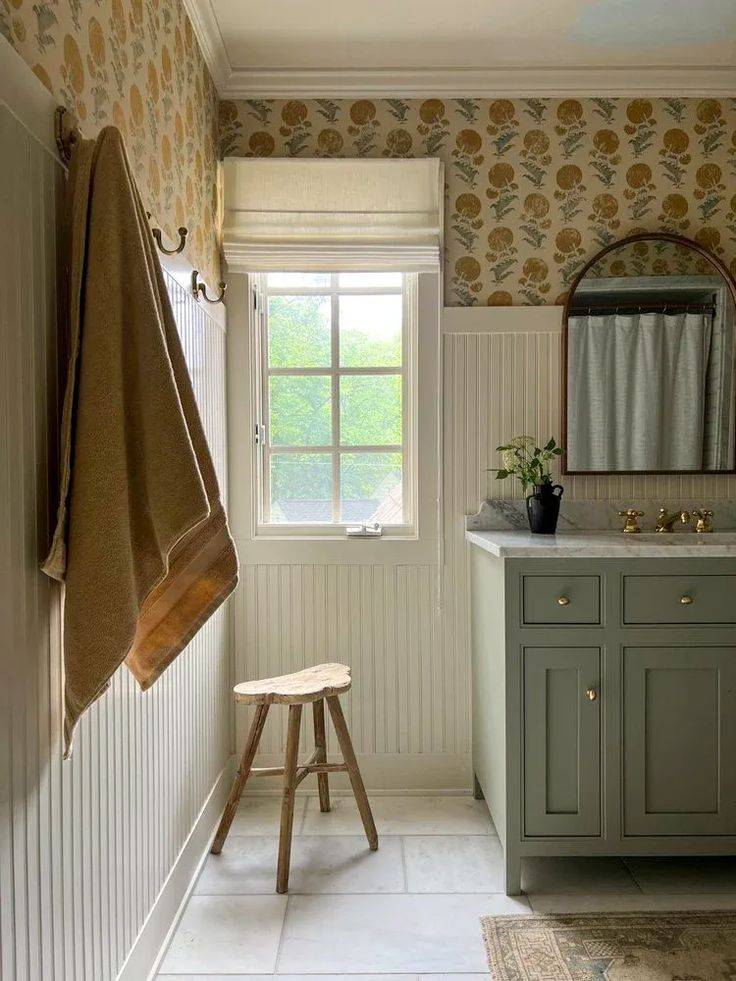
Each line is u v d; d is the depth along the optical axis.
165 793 1.80
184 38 2.13
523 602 2.02
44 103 1.15
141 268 1.26
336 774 2.69
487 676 2.33
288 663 2.70
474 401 2.65
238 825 2.44
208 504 1.32
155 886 1.72
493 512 2.64
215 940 1.83
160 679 1.76
